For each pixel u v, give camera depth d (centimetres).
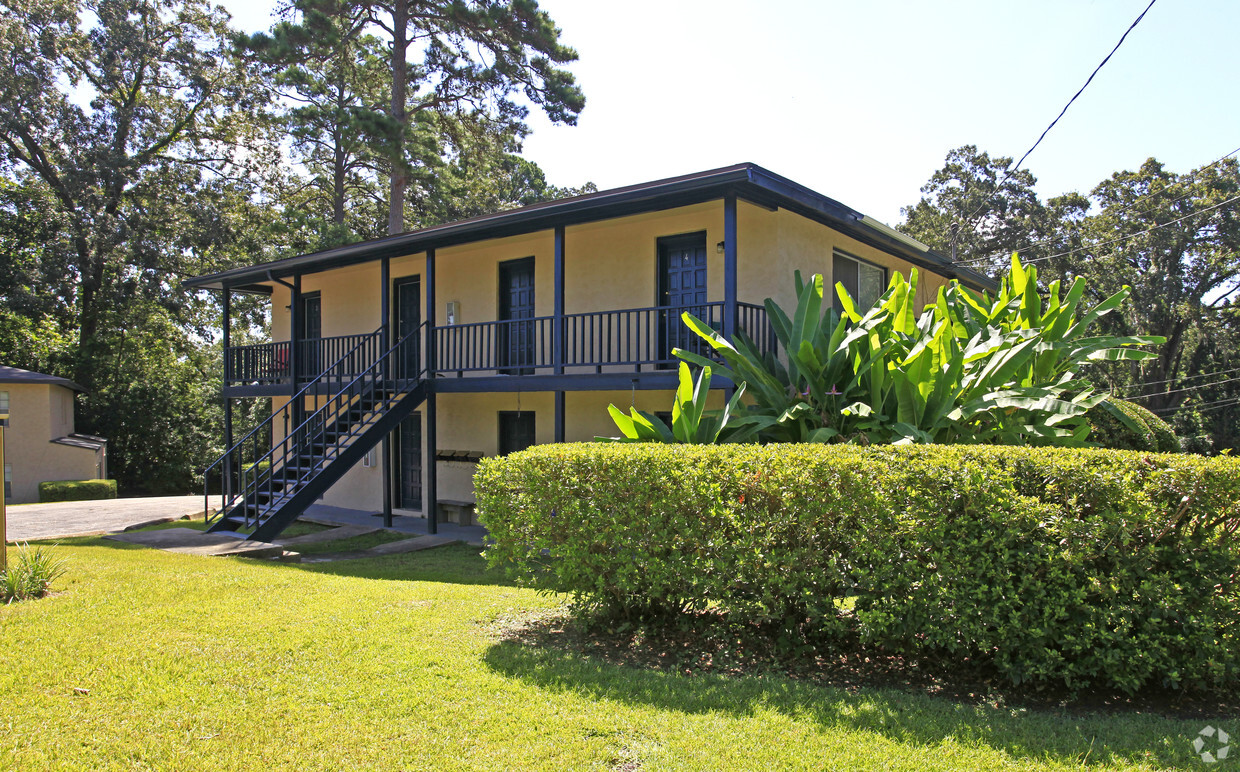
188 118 2777
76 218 2564
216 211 2705
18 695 394
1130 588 380
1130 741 335
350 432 1072
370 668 436
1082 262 3316
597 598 510
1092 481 383
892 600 412
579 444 550
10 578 577
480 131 2480
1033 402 609
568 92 2188
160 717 370
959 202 3762
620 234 1097
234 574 688
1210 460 387
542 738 348
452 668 438
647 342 916
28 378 2142
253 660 447
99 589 610
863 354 720
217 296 3156
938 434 660
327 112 2109
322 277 1573
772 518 439
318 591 627
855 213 947
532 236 1157
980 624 392
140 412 2756
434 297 1201
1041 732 346
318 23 1978
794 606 453
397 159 2116
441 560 899
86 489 2152
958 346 662
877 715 366
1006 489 390
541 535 520
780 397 730
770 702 386
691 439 648
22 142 2694
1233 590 374
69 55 2603
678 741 342
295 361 1345
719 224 996
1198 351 3416
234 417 3189
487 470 554
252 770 320
